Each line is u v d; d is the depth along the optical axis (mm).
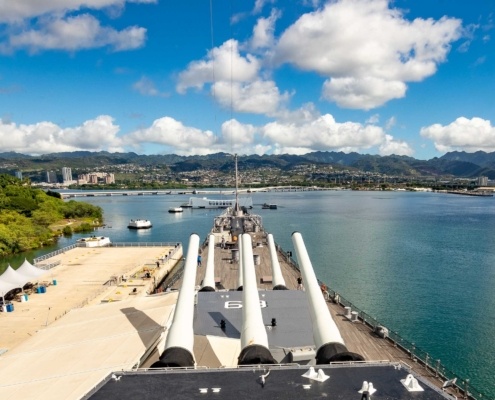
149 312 41438
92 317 42438
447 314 70688
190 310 34031
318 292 36000
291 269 77562
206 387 20328
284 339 37531
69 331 38938
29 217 173375
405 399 18875
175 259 111062
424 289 85188
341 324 48031
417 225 186125
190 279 38938
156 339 35062
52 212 185125
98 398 19344
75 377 28953
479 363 53125
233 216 135375
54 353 33719
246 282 39219
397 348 41219
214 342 36656
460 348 57562
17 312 64750
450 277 94312
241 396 19281
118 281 81312
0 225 136875
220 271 74938
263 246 97562
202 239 160000
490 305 75188
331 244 138625
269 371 22078
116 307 44750
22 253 134125
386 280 92062
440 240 144500
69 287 79312
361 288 86062
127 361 31031
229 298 48594
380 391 19656
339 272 99438
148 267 95000
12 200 178125
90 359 31891
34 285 80000
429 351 56656
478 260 111750
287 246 138500
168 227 198625
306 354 33719
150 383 20859
